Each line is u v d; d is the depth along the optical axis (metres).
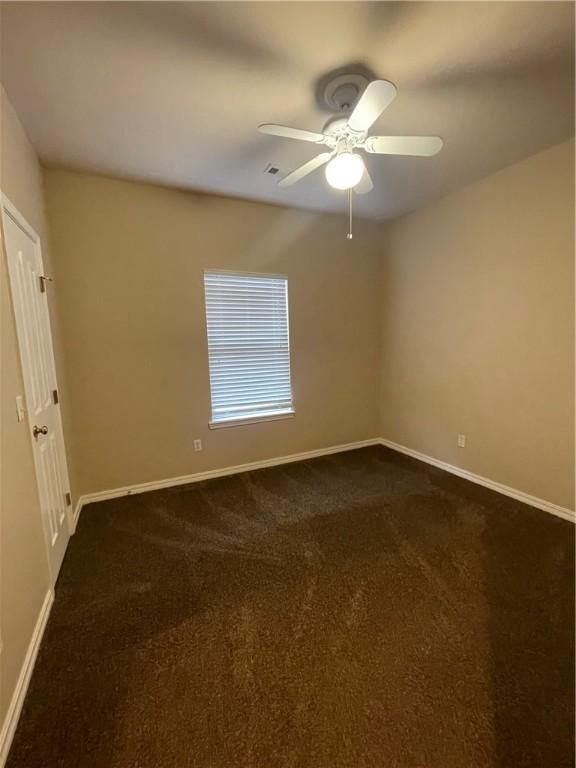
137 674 1.44
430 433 3.68
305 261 3.68
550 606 1.77
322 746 1.18
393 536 2.40
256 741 1.20
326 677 1.42
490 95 1.91
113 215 2.85
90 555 2.25
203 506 2.87
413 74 1.74
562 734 1.20
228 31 1.46
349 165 1.76
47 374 2.17
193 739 1.21
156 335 3.09
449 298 3.33
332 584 1.95
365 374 4.19
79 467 2.91
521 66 1.70
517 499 2.88
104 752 1.17
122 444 3.05
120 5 1.33
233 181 2.88
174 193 3.04
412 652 1.52
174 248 3.08
